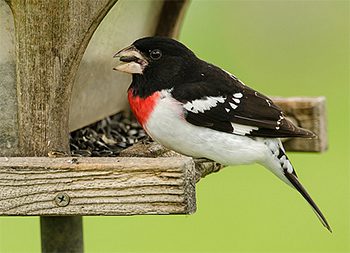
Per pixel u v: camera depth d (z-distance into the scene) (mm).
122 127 10984
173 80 9633
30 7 8773
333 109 16281
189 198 8227
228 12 16062
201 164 9727
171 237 14625
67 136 9078
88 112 10469
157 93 9578
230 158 9648
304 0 16297
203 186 15016
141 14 10883
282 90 16109
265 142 9773
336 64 16297
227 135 9570
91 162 8344
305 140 11602
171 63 9672
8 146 9062
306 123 11578
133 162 8289
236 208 14859
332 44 16297
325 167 15641
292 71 16125
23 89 8914
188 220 14531
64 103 8984
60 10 8789
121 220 14648
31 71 8883
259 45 16078
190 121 9469
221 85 9719
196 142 9523
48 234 10000
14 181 8406
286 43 16156
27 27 8812
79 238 10078
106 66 10578
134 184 8227
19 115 8969
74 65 8930
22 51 8859
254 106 9688
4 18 8922
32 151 8984
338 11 16391
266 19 16172
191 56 9828
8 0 8766
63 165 8336
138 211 8227
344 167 15656
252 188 14945
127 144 10383
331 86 16188
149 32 11406
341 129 16141
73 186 8328
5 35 8938
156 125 9531
